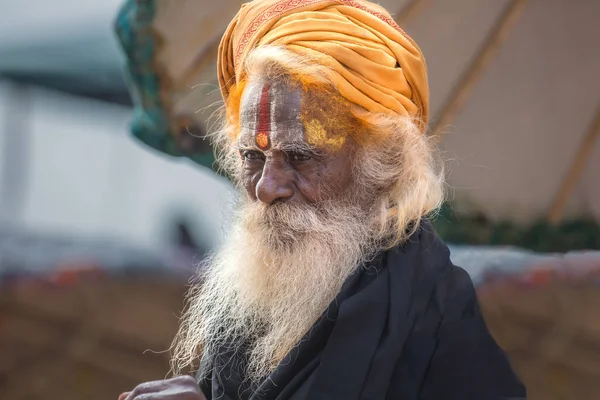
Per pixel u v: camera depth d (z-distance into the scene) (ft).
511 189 16.85
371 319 10.43
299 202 11.56
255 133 11.48
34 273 42.50
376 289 10.65
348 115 11.53
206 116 16.97
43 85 48.24
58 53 46.32
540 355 29.50
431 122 16.92
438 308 10.65
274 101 11.39
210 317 12.64
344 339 10.36
